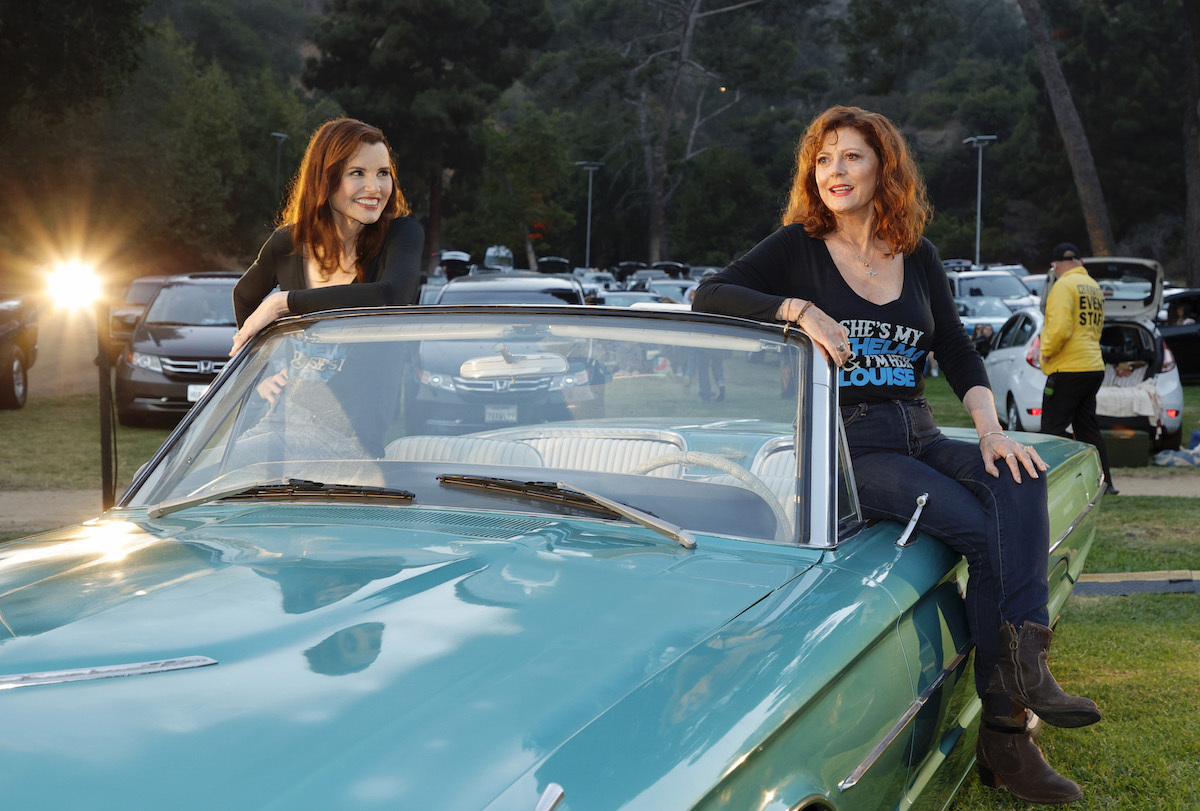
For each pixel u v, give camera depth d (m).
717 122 104.06
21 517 8.10
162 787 1.34
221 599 1.87
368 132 3.29
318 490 2.55
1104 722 4.17
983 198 105.38
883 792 2.21
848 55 44.50
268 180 79.81
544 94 91.62
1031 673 2.62
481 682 1.61
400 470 2.65
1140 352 11.51
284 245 3.44
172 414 13.60
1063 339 9.05
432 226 75.62
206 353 13.25
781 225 3.14
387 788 1.36
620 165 95.00
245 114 79.06
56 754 1.40
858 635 2.04
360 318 2.93
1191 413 15.35
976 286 24.44
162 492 2.69
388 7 70.19
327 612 1.81
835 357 2.58
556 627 1.80
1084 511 3.94
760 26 86.56
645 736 1.55
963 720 2.88
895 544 2.62
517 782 1.39
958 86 121.31
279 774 1.37
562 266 68.75
